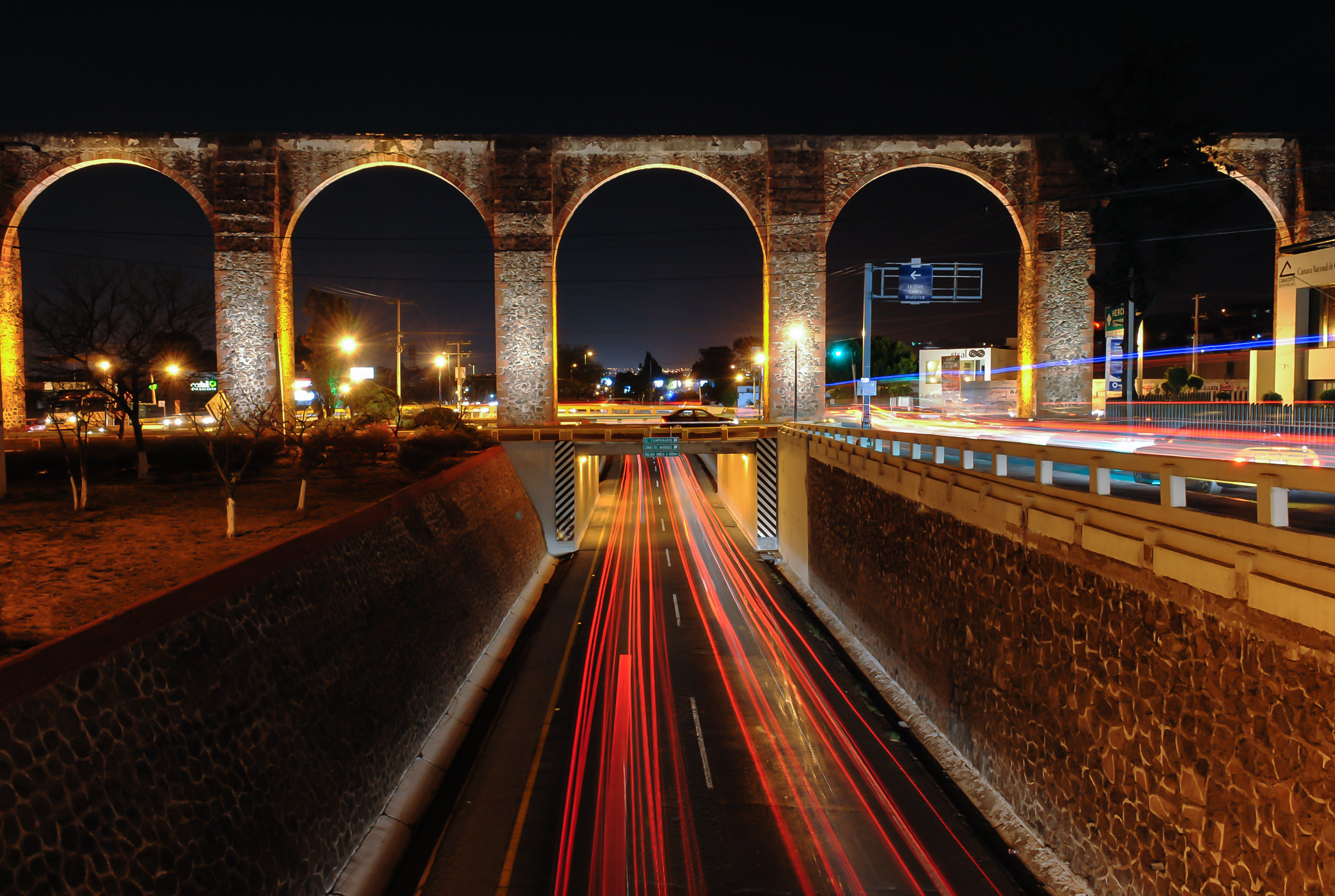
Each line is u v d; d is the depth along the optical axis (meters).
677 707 17.16
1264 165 39.19
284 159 37.84
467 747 15.44
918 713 16.45
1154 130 36.72
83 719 7.68
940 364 76.94
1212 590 7.91
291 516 19.25
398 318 57.94
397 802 12.84
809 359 39.25
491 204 38.56
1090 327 39.00
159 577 13.71
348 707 12.40
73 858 6.96
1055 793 11.12
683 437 34.44
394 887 11.01
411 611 16.19
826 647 21.38
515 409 38.84
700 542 36.47
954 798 13.23
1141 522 9.35
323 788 10.91
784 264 39.06
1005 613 12.77
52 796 7.00
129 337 24.73
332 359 59.75
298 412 53.22
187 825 8.34
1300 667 6.82
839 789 13.56
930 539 16.20
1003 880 10.94
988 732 13.32
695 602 26.03
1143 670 9.18
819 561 26.36
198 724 9.13
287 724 10.71
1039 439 32.94
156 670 8.88
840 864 11.34
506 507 28.62
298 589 12.42
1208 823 8.02
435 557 18.92
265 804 9.64
